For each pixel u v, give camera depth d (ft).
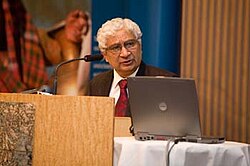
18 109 17.52
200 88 34.47
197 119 17.62
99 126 16.88
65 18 34.73
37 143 17.35
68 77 34.47
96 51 34.68
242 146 17.40
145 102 18.08
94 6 34.73
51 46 34.71
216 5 34.35
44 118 17.31
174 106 17.79
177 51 34.47
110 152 16.79
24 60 34.58
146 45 34.14
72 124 17.08
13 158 17.56
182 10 34.32
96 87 23.44
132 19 34.22
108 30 22.57
